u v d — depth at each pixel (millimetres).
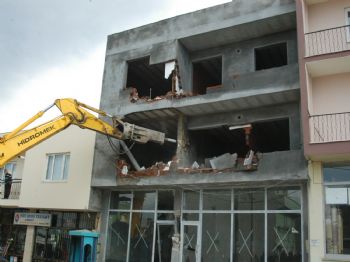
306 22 14828
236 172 14672
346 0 14906
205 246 15367
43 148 19859
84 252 14570
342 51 13367
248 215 14828
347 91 14039
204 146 18578
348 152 12414
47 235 19609
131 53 18672
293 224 13859
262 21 15758
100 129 16031
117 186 17312
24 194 19766
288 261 13602
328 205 13180
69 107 15367
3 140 14047
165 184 15984
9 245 21141
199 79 19016
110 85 18797
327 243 12898
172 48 17484
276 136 18750
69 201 18125
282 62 18109
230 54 17250
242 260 14492
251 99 15375
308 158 13328
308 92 13719
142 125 18500
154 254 16359
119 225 17656
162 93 21969
